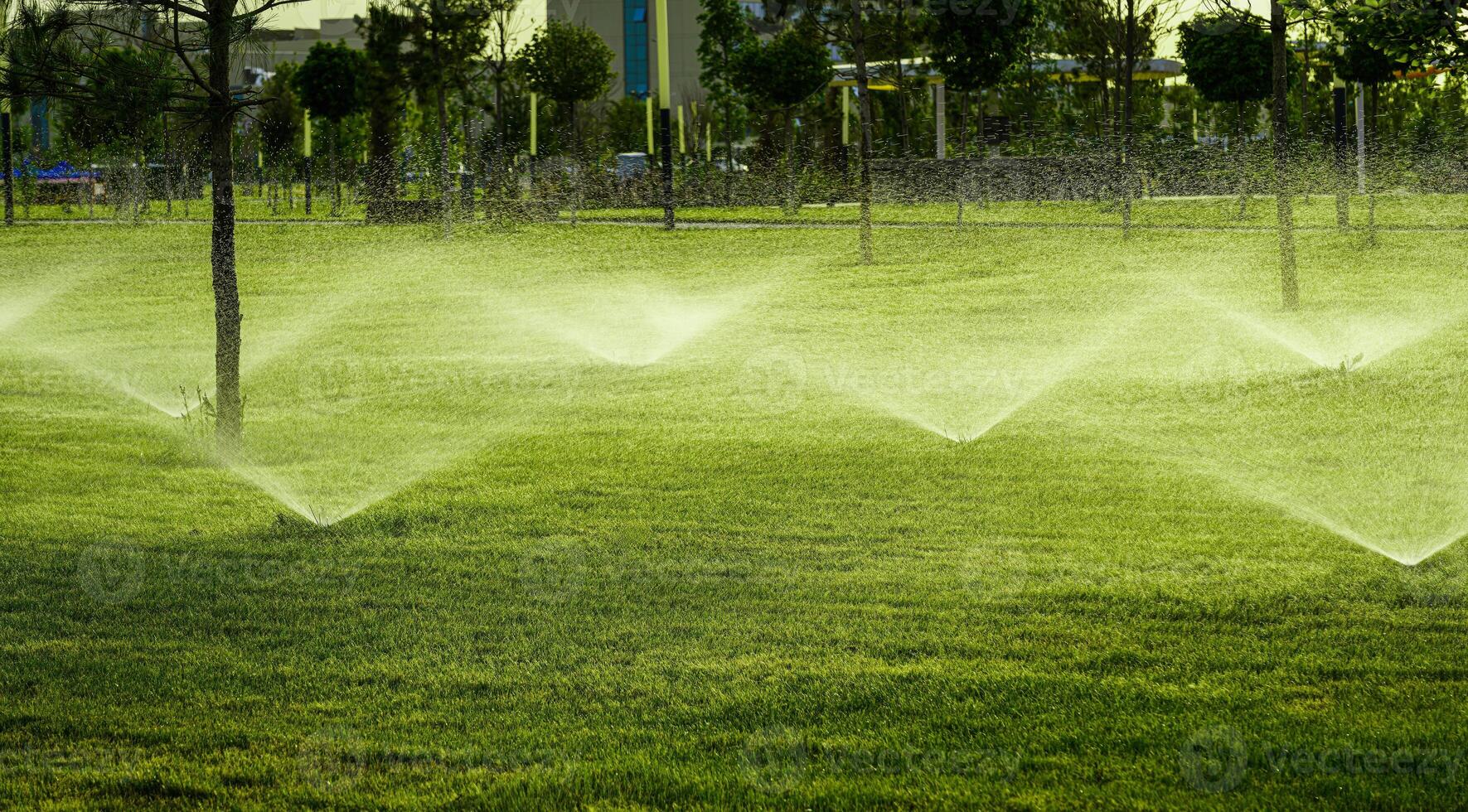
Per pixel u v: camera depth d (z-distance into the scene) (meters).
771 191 39.06
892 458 10.36
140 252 28.78
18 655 6.34
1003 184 35.50
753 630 6.57
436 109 40.38
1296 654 6.08
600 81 43.59
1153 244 25.48
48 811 4.74
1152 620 6.59
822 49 38.34
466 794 4.83
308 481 10.09
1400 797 4.62
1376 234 25.02
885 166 36.62
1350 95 36.00
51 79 9.85
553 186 37.81
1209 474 9.72
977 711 5.52
